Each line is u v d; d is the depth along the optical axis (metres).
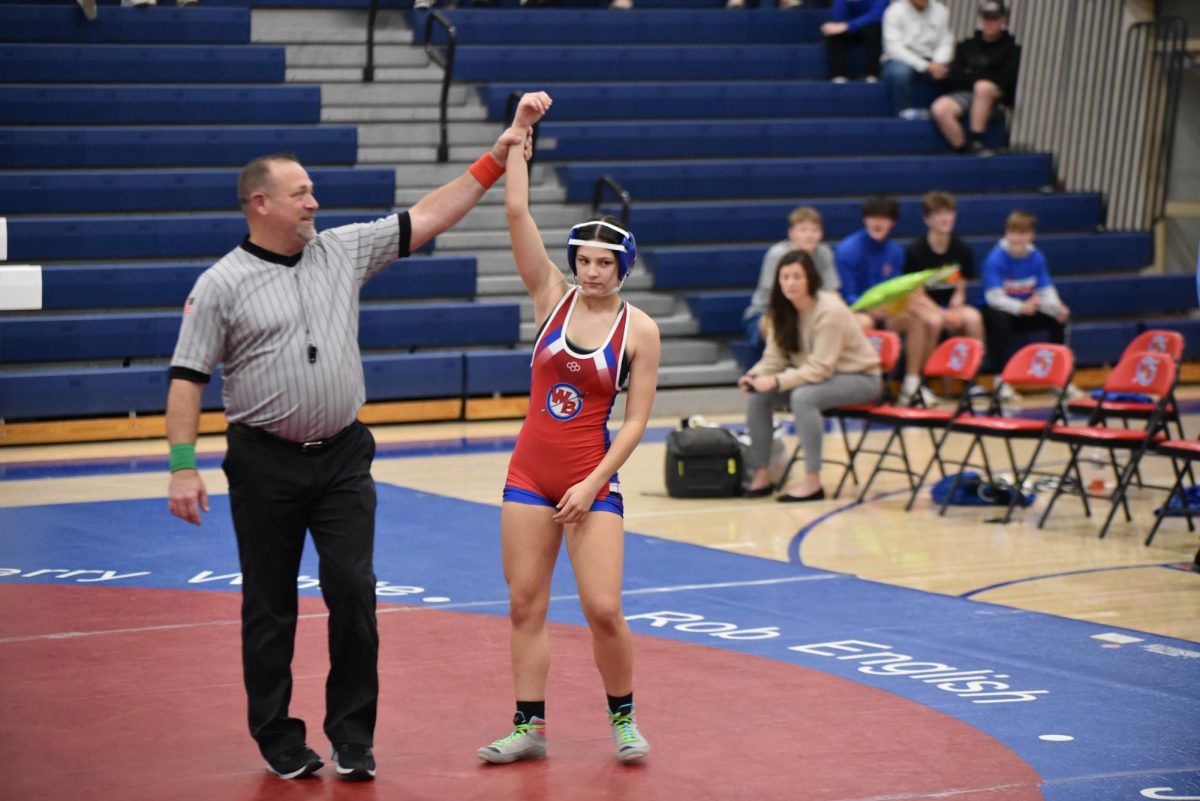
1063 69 21.94
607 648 6.46
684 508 12.92
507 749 6.49
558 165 20.14
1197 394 19.45
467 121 20.58
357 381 6.23
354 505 6.18
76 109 18.92
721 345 18.86
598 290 6.32
